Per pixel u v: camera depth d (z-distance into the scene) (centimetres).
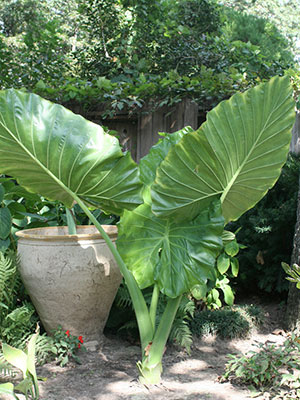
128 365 281
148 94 494
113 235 304
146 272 255
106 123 530
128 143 523
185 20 616
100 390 245
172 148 231
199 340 334
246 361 260
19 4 1384
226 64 541
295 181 413
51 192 266
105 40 622
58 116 241
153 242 258
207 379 264
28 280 290
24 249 293
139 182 250
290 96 222
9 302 291
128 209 257
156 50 605
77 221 384
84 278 286
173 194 244
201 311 372
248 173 247
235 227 445
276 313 397
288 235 409
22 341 284
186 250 252
